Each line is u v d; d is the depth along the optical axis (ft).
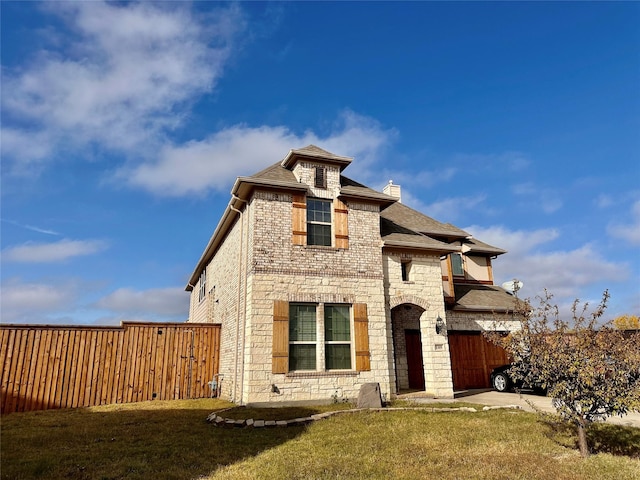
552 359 21.66
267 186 42.19
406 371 53.36
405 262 49.29
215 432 27.32
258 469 19.03
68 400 40.40
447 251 50.08
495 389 53.57
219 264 59.31
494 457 21.12
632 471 18.89
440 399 43.09
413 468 19.38
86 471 18.79
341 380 40.40
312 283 41.96
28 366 39.58
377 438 25.35
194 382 46.73
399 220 59.82
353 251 44.88
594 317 21.57
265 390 37.35
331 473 18.54
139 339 45.01
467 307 58.49
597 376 20.53
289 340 40.01
